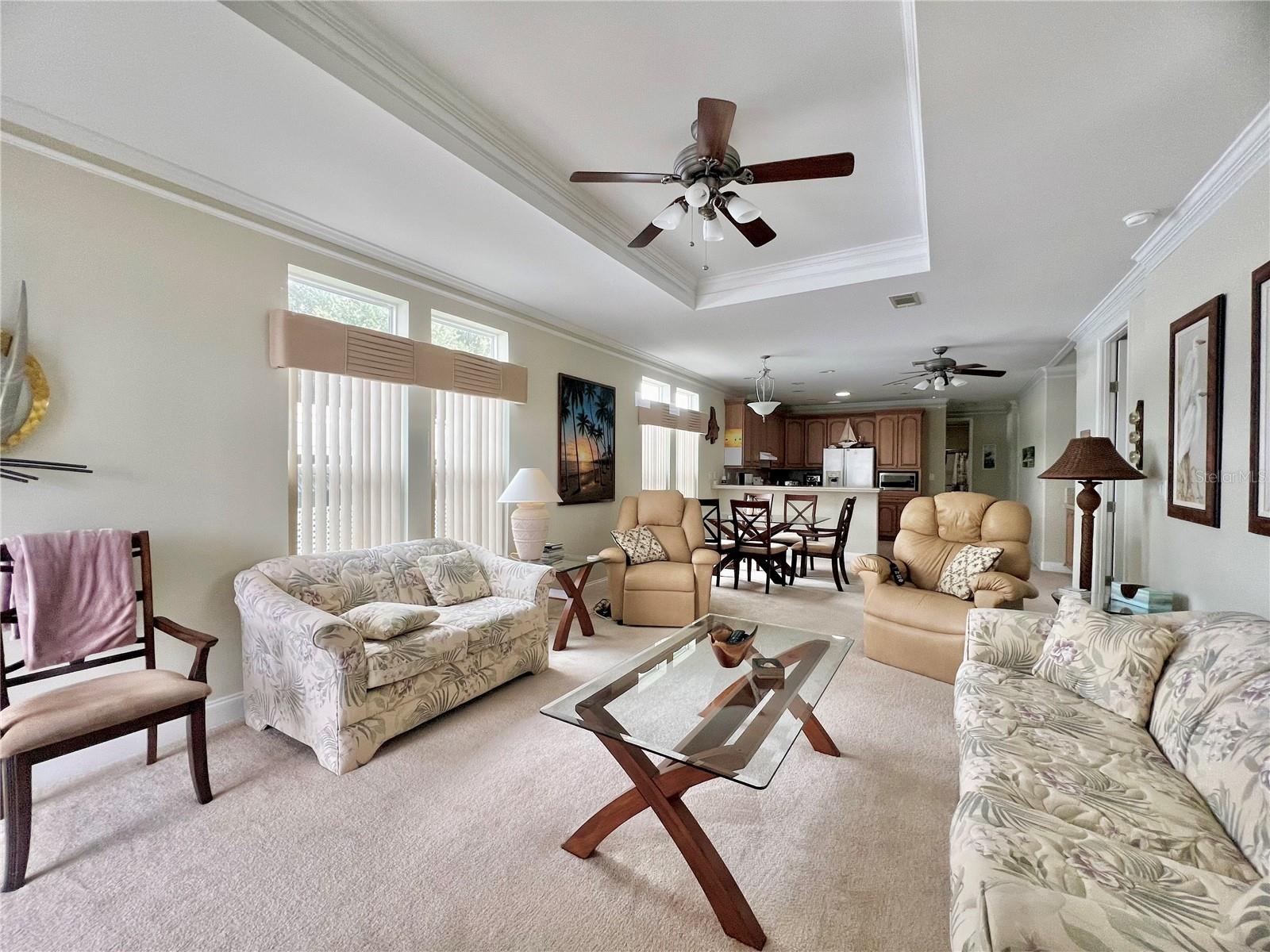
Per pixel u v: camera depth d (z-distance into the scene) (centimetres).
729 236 343
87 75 177
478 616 285
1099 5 144
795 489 720
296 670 226
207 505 248
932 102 186
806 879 159
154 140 213
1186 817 126
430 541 338
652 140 244
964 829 120
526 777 211
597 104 219
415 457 349
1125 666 178
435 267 348
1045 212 264
